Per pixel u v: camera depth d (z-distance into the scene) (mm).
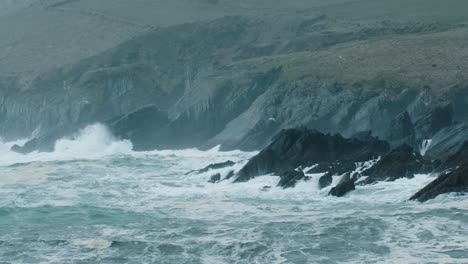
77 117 176250
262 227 71875
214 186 98625
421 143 112750
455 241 64750
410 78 146375
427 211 73750
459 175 79688
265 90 154625
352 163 93750
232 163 106625
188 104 156125
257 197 89312
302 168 97938
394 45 163250
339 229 69562
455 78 145250
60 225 78375
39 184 103812
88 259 64500
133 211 84125
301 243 66188
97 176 110625
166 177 108500
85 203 89250
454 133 109000
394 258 61375
